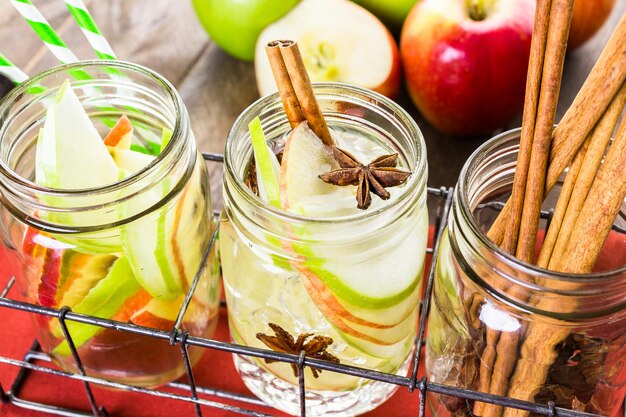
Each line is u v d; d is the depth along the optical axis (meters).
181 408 0.55
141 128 0.55
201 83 0.81
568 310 0.42
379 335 0.48
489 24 0.71
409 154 0.47
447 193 0.55
